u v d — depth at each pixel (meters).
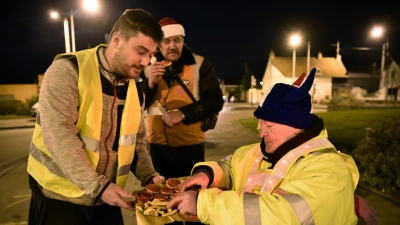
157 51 3.21
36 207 2.09
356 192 4.92
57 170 1.93
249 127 14.30
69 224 2.00
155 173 2.43
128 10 1.98
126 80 2.13
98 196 1.78
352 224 1.47
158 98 3.13
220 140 11.08
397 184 4.85
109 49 2.00
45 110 1.80
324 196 1.40
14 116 21.98
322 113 19.94
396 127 5.93
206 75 3.21
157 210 1.76
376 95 40.09
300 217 1.37
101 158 2.04
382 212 4.18
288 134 1.68
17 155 9.09
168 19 3.04
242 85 50.38
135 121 2.17
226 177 2.10
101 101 1.98
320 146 1.64
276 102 1.67
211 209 1.50
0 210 4.78
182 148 3.15
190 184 1.87
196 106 3.00
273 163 1.78
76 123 1.94
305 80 1.66
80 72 1.91
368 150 6.16
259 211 1.41
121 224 2.42
